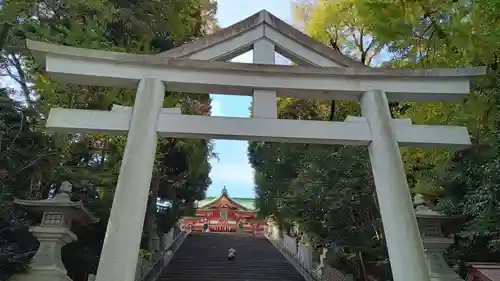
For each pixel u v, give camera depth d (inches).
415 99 246.8
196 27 608.4
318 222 492.7
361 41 542.3
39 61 229.8
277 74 235.6
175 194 776.3
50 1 411.5
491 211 255.6
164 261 644.7
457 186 332.2
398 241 197.9
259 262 700.7
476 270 238.1
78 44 361.1
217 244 923.4
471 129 297.1
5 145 348.8
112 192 426.0
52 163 388.8
